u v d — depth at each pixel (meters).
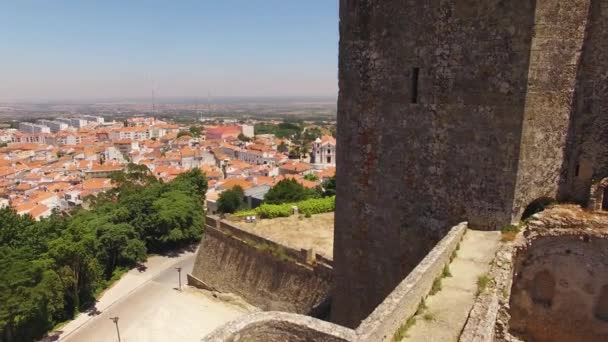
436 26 9.59
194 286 33.84
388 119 10.80
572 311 10.62
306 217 30.67
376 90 10.91
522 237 9.46
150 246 49.62
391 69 10.51
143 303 36.62
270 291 24.94
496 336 8.27
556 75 9.44
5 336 31.16
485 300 7.57
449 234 9.36
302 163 109.62
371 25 10.70
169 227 48.59
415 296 7.45
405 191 10.80
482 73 9.19
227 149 143.62
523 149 9.17
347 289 12.56
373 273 11.79
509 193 9.38
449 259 8.84
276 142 172.00
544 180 10.04
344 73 11.66
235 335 6.89
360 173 11.68
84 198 71.44
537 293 10.91
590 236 9.81
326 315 17.83
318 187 60.91
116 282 41.81
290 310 23.16
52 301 32.81
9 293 30.06
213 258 31.12
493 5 8.83
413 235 10.79
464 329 6.82
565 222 9.82
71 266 36.09
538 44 8.77
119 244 44.03
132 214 48.53
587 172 10.45
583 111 10.19
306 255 22.75
